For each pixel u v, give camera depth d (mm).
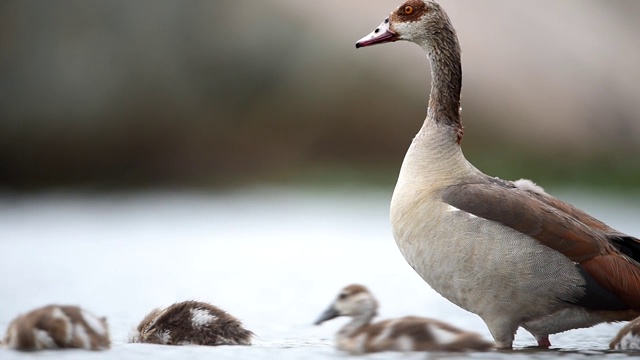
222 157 36469
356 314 10180
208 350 9750
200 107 36406
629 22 38656
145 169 36500
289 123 36312
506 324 9844
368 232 24750
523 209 9711
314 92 36250
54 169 36125
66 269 18406
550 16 37969
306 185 35562
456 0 37750
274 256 20531
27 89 35750
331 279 17141
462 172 10414
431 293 15570
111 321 12539
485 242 9609
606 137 36000
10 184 35969
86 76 36000
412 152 10570
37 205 31359
